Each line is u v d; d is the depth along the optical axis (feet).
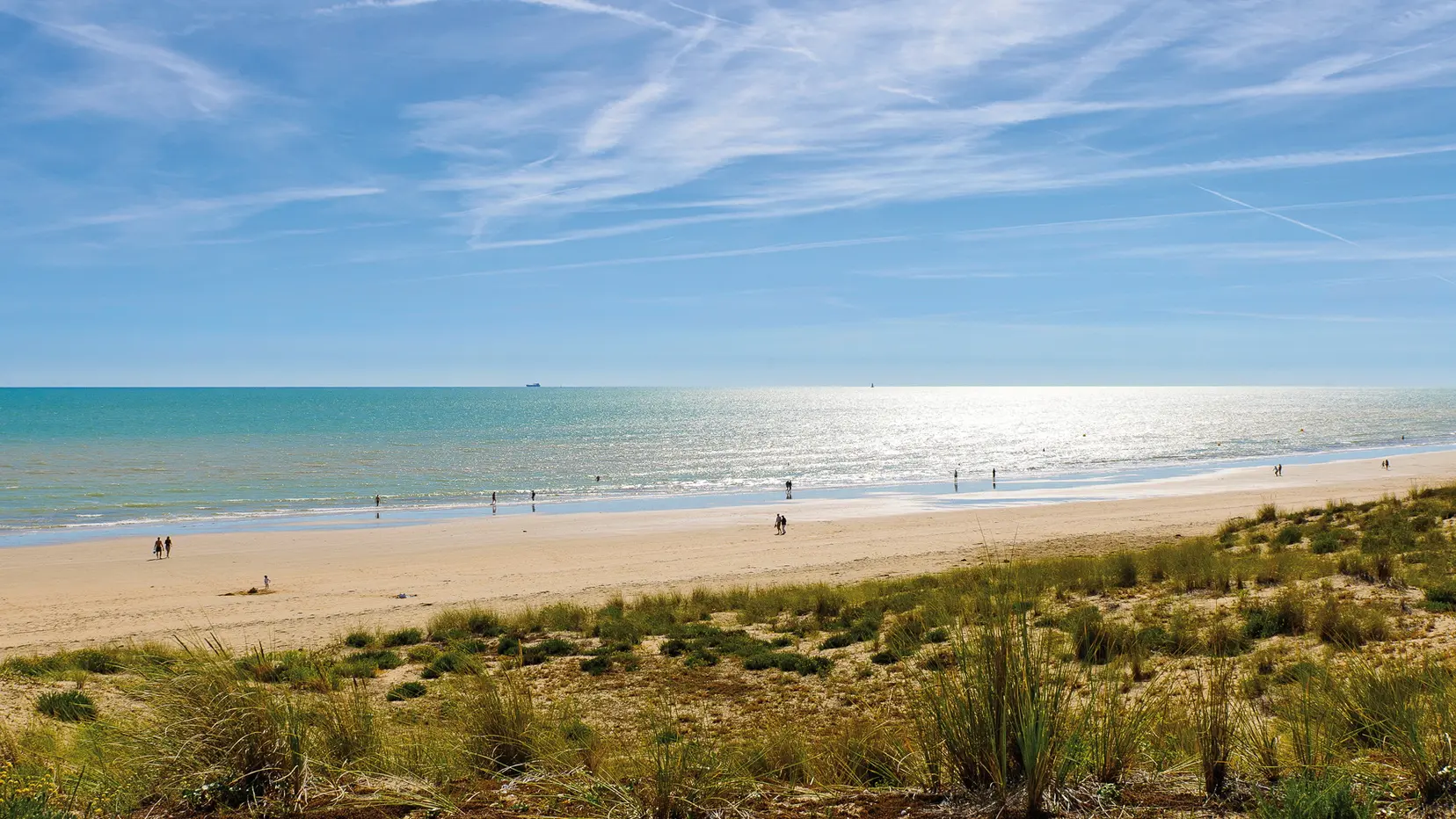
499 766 19.19
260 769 16.39
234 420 563.48
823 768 19.42
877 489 224.33
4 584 105.91
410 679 45.47
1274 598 44.47
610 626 59.31
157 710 17.92
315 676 37.24
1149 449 354.54
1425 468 238.48
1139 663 30.04
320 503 199.41
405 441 397.80
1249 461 288.30
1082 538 114.73
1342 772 14.82
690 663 46.52
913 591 65.98
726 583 93.86
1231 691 21.15
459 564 119.03
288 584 105.09
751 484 238.89
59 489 219.41
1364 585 48.29
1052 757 14.70
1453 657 29.60
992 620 16.40
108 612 86.99
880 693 36.14
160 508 188.44
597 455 333.21
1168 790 15.17
